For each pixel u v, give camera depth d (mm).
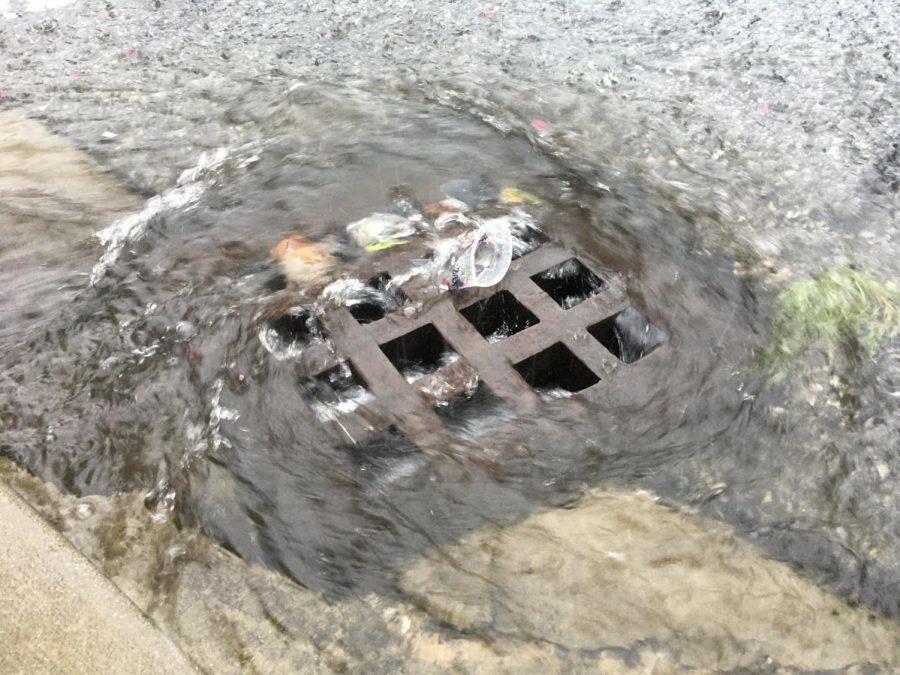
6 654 693
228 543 819
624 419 942
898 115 1466
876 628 759
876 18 1753
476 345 1016
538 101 1513
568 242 1179
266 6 1849
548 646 739
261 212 1259
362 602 771
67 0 1888
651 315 1067
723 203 1271
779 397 970
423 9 1817
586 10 1803
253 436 924
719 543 827
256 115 1488
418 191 1299
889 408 963
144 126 1464
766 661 730
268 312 1071
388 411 947
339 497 863
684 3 1820
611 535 831
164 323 1066
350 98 1526
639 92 1531
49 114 1500
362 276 1122
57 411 958
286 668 719
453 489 871
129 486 874
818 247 1194
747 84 1547
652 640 744
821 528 843
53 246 1202
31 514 831
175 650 716
